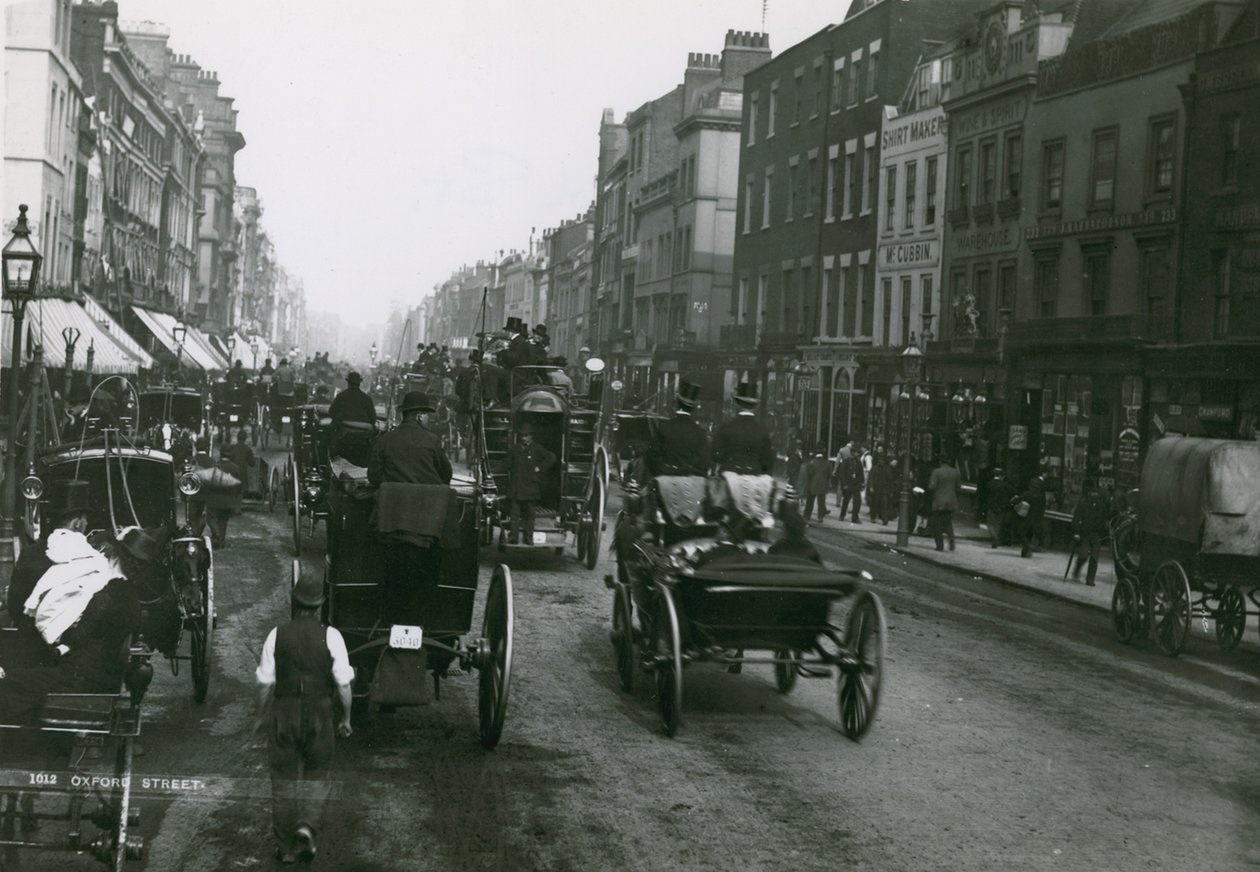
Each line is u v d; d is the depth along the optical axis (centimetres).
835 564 2442
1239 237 2988
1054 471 3497
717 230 6731
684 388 1392
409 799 884
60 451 1134
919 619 1795
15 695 686
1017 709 1250
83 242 4353
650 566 1171
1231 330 2988
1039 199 3778
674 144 7912
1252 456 1588
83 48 4969
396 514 987
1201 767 1062
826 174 5325
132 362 3569
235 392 4062
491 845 799
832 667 1409
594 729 1106
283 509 2752
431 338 18088
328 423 2075
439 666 1062
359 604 1023
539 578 1931
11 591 740
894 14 4812
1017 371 3703
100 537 986
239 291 12219
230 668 1263
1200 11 3162
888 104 4825
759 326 5916
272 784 759
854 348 4828
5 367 2772
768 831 850
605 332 8875
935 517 2831
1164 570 1655
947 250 4306
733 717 1177
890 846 830
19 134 3578
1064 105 3681
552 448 2020
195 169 8256
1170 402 3056
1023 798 950
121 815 670
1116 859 820
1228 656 1669
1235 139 3034
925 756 1059
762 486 1213
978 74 4172
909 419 2972
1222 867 809
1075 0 3931
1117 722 1220
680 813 881
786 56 5800
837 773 998
